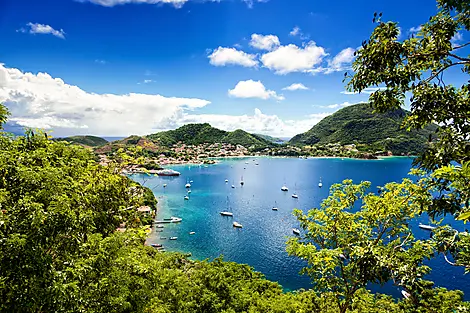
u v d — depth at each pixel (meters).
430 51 6.15
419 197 8.88
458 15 6.19
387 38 6.11
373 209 14.04
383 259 7.80
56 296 7.57
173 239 53.22
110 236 11.88
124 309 10.87
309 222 16.45
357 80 6.79
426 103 6.46
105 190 14.65
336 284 14.52
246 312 23.36
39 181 8.48
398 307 17.55
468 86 6.51
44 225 7.57
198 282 23.08
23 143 11.28
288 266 42.50
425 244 8.44
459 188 5.43
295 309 24.00
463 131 5.96
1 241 6.94
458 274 37.88
